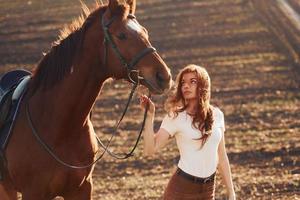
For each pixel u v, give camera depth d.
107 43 6.83
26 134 7.29
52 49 7.32
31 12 33.91
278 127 16.41
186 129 6.85
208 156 6.91
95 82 7.10
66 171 7.19
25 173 7.26
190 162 6.89
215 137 6.92
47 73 7.27
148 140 6.78
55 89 7.21
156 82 6.60
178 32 28.53
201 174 6.90
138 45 6.70
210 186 6.99
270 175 12.60
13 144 7.34
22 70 8.27
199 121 6.81
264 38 26.81
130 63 6.70
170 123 6.91
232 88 20.53
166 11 32.41
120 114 18.42
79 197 7.48
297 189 11.57
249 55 24.59
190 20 30.48
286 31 27.69
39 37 29.05
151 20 30.83
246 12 31.30
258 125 16.66
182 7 33.06
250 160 13.79
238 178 12.38
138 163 14.03
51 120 7.18
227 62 23.83
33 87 7.39
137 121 17.64
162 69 6.62
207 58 24.53
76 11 33.50
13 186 7.62
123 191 12.08
